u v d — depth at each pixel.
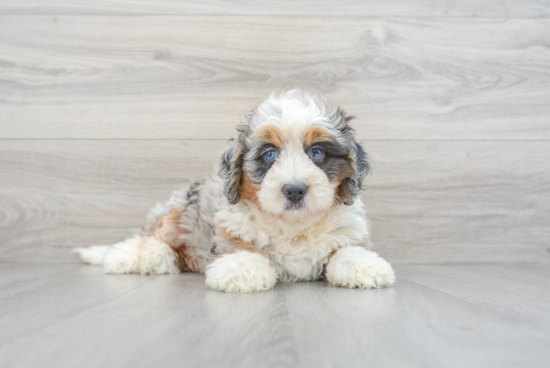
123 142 0.84
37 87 0.85
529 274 0.71
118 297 0.54
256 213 0.62
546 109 0.84
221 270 0.57
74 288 0.59
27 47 0.85
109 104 0.84
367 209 0.83
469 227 0.83
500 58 0.85
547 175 0.84
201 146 0.84
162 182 0.84
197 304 0.50
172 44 0.84
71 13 0.85
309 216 0.58
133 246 0.73
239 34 0.84
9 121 0.84
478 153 0.84
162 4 0.84
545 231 0.83
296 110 0.61
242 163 0.62
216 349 0.39
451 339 0.40
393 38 0.84
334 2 0.84
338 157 0.62
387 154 0.84
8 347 0.39
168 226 0.73
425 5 0.84
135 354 0.38
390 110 0.84
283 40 0.84
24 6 0.84
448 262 0.83
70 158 0.84
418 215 0.83
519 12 0.84
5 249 0.84
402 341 0.40
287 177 0.57
